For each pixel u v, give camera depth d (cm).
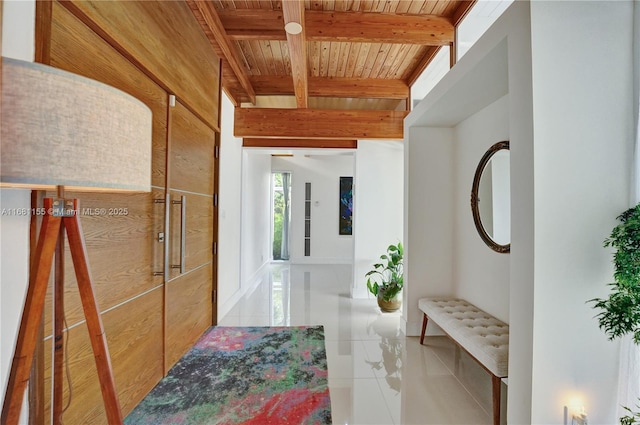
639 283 130
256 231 588
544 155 144
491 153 246
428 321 313
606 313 136
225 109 368
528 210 145
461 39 274
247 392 204
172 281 230
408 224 318
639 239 133
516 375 152
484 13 238
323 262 770
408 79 411
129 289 175
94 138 87
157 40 194
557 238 144
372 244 469
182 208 234
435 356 264
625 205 146
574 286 145
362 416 184
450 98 244
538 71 144
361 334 313
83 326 140
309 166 771
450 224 318
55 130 79
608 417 145
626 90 149
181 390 204
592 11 148
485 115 263
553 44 145
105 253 154
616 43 149
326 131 412
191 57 250
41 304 86
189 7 244
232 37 287
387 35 279
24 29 107
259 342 286
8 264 103
